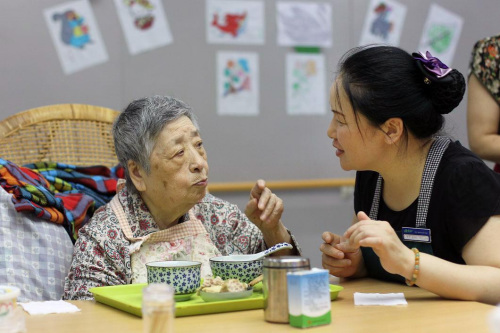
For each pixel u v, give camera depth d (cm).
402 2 340
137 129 148
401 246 119
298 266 102
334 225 325
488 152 214
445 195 133
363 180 160
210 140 303
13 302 99
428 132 136
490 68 215
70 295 144
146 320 87
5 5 269
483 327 97
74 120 209
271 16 314
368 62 132
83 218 176
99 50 283
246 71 309
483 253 126
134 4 289
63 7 277
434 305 116
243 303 113
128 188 158
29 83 272
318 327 99
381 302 119
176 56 296
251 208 160
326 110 325
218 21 304
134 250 149
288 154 318
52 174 186
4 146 198
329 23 325
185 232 158
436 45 348
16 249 156
